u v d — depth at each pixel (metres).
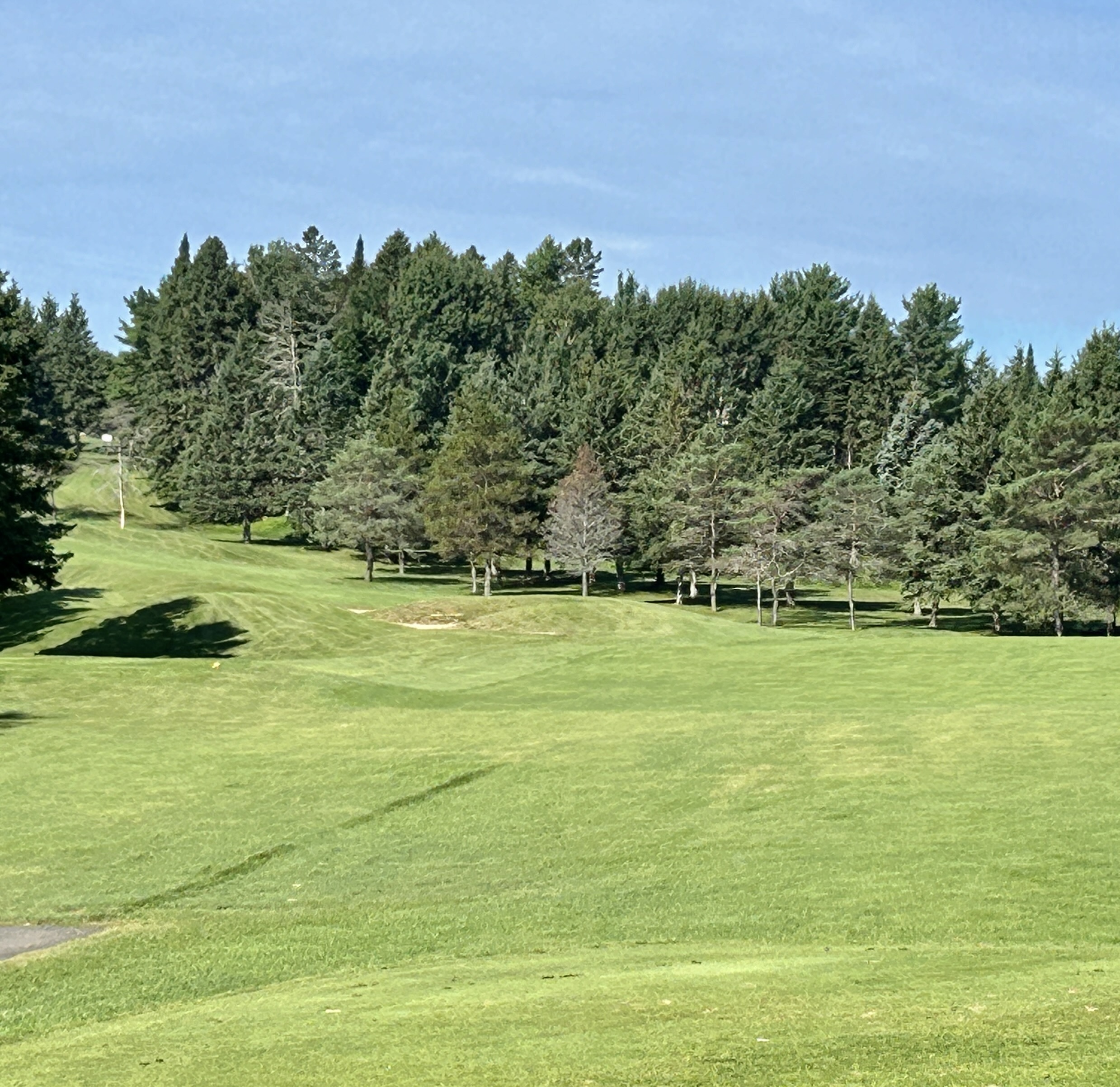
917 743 28.16
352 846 21.91
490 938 17.00
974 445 88.81
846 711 33.72
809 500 94.75
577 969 14.94
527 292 188.75
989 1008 11.82
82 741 31.19
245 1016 13.38
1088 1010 11.55
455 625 70.38
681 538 94.00
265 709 36.88
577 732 31.53
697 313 156.50
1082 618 77.75
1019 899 17.33
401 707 38.66
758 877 19.16
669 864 20.19
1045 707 32.94
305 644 61.38
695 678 45.16
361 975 15.48
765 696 40.03
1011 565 76.81
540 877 19.88
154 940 17.19
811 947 15.83
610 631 69.75
